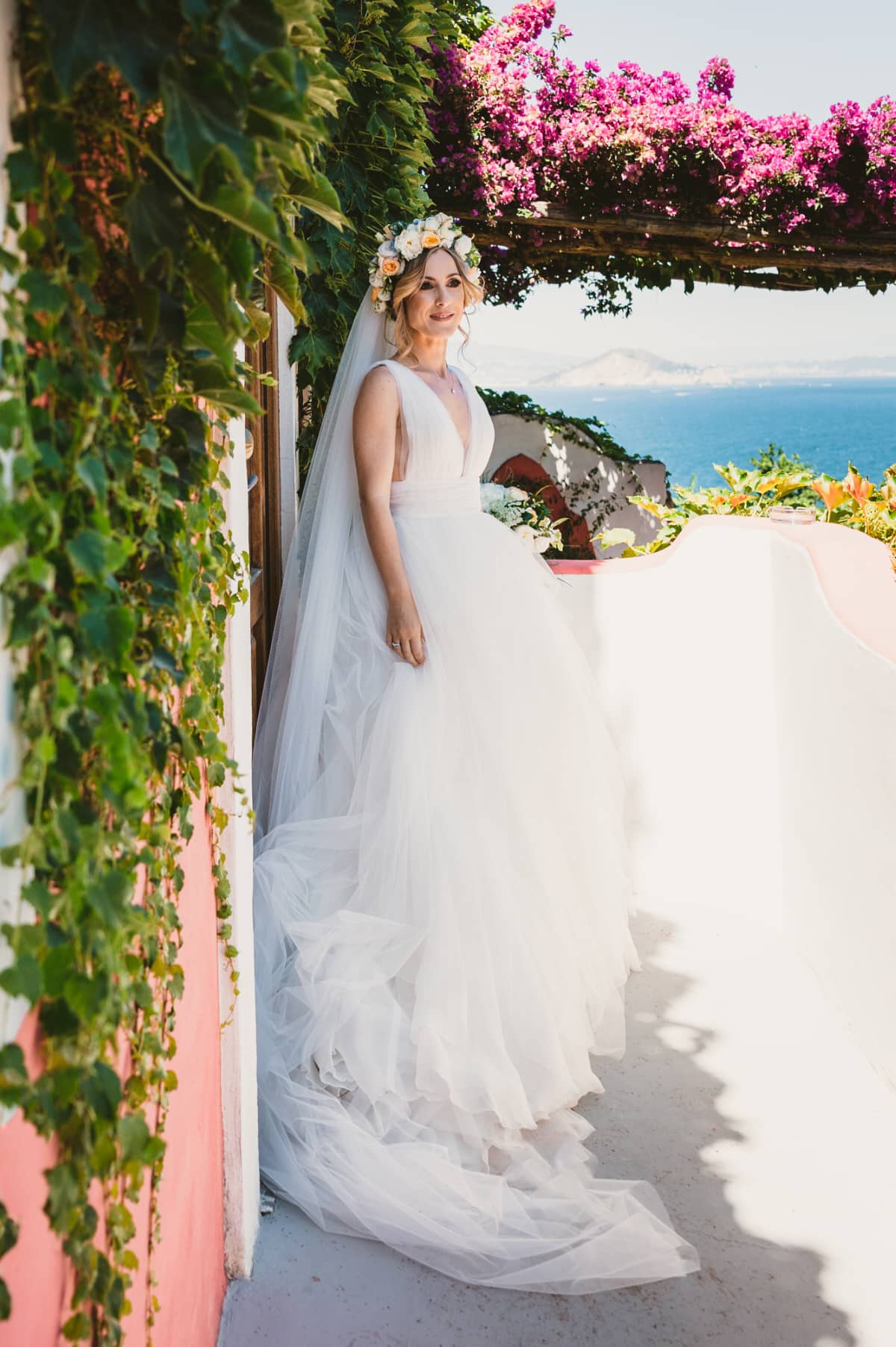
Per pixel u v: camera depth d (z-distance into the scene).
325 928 2.43
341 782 2.62
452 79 5.76
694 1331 2.01
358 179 3.56
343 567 2.75
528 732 2.66
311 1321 1.98
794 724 3.43
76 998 0.84
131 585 1.05
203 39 0.85
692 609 3.75
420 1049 2.35
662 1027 3.05
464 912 2.45
